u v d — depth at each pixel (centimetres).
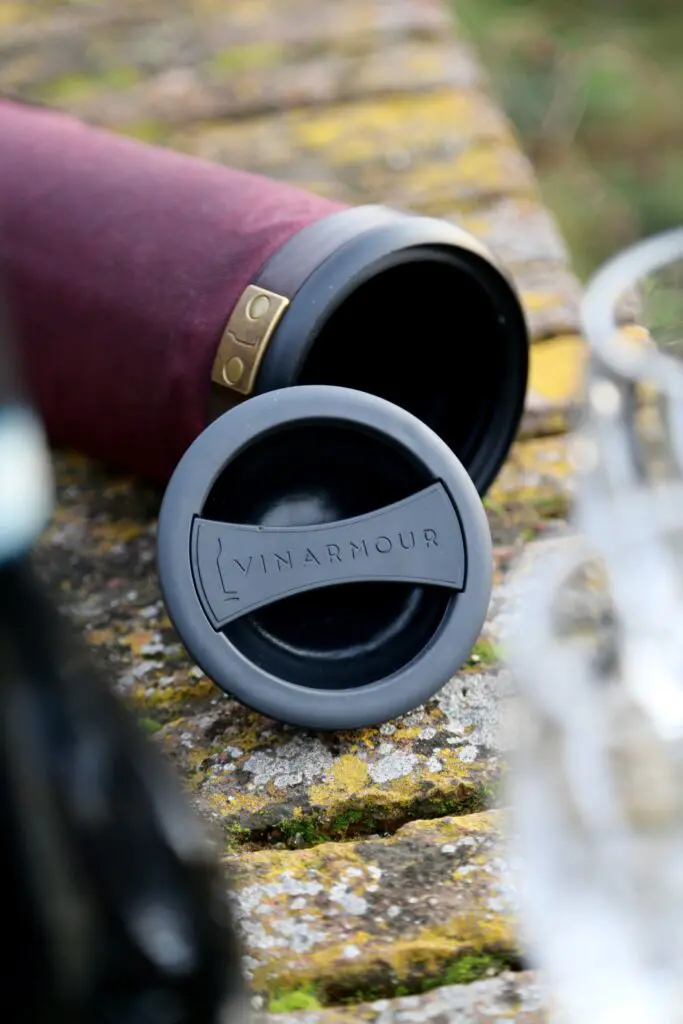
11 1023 79
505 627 108
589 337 115
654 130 275
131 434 109
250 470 100
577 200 254
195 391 104
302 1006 92
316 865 96
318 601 100
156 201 107
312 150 143
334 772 100
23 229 108
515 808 100
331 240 103
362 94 150
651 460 112
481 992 92
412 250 104
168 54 161
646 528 112
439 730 102
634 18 313
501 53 293
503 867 97
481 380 110
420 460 100
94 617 109
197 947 81
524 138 271
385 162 141
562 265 131
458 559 100
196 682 105
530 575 111
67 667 81
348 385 112
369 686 99
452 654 99
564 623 108
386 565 99
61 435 113
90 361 108
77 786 80
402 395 112
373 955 93
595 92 281
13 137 112
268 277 103
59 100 151
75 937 79
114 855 81
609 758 103
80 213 108
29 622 81
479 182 138
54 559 112
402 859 97
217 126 146
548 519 114
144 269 105
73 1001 79
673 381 111
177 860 82
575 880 97
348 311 110
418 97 149
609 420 113
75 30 167
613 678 106
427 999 92
